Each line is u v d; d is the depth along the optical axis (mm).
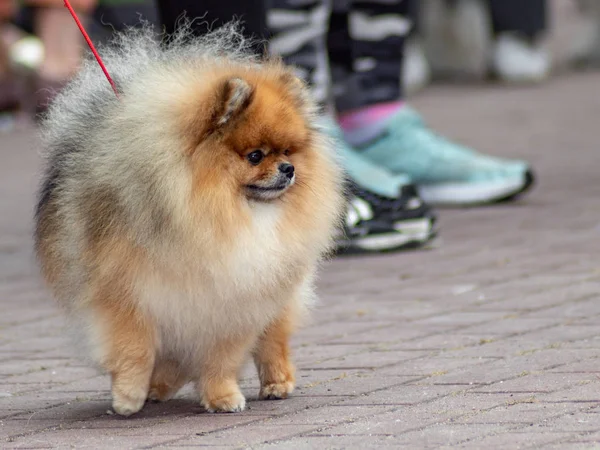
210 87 6273
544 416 5965
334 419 6203
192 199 6082
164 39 8781
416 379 6965
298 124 6414
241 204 6230
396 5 12172
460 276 9891
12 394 7098
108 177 6180
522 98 23359
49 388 7230
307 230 6523
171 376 6867
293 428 6066
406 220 11000
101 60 6711
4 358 7965
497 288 9375
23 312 9281
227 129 6160
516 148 16984
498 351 7512
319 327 8492
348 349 7844
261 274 6293
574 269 9820
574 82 25734
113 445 5883
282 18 10078
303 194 6500
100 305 6297
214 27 9016
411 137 12789
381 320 8609
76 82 7000
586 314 8359
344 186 7137
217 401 6551
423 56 26906
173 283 6141
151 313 6270
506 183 12852
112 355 6336
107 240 6176
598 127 18750
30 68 20531
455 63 26828
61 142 6688
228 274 6176
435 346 7777
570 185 13898
